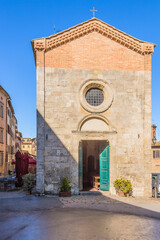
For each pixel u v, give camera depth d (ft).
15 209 40.57
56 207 42.32
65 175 54.44
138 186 56.13
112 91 57.62
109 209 41.39
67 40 57.36
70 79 56.80
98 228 31.12
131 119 57.72
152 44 59.52
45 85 55.98
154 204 46.39
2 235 28.22
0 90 129.80
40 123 54.60
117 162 56.18
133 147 57.00
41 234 28.68
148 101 58.29
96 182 63.46
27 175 55.88
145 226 32.12
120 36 58.70
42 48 56.08
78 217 36.06
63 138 55.26
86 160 83.56
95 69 57.82
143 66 59.62
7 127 147.02
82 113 56.34
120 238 27.68
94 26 58.34
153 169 136.46
